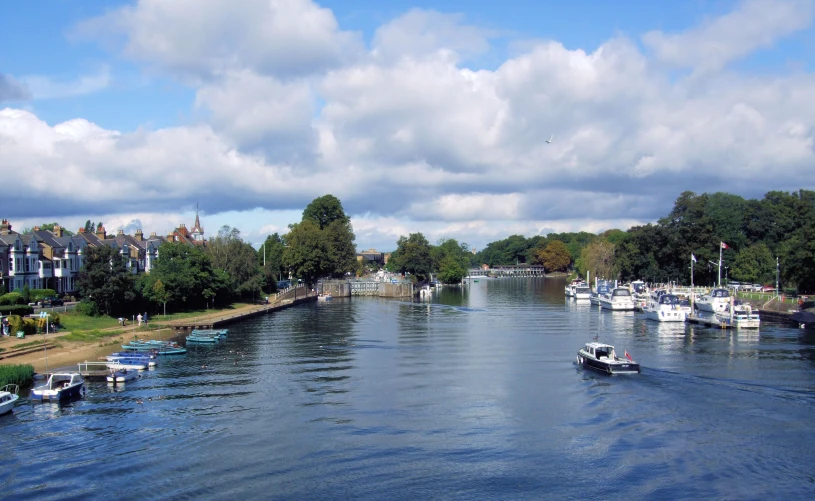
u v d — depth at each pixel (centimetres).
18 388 6844
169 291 13138
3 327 9056
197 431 5656
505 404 6512
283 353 9594
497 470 4834
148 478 4650
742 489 4494
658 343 10194
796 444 5284
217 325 12519
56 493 4403
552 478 4694
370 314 15938
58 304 12062
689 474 4744
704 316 13588
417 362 8788
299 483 4588
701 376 7550
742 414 6069
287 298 19425
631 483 4606
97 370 7794
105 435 5534
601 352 8319
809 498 4353
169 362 8819
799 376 7525
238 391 7075
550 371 8062
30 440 5397
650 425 5788
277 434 5594
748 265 18288
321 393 6988
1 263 12200
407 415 6156
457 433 5638
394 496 4391
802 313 12362
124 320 11569
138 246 18525
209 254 16388
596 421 5928
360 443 5388
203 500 4325
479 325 13238
